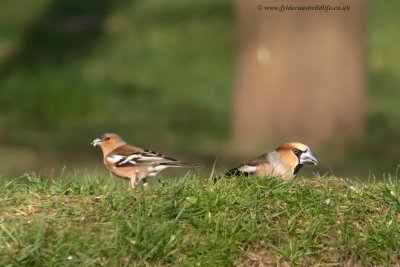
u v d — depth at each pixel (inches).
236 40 762.8
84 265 308.8
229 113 902.4
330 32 741.3
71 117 882.1
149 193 346.9
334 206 344.2
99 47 1119.6
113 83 984.9
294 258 320.8
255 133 754.2
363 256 326.0
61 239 314.5
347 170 679.7
